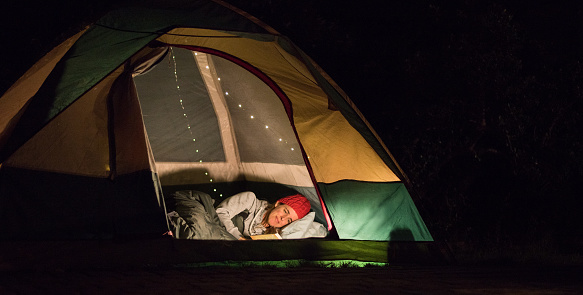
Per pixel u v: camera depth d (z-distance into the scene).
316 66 5.30
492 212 8.22
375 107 8.45
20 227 4.35
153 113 6.82
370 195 5.51
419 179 7.91
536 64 8.45
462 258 5.77
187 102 6.91
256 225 5.89
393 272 4.59
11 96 4.82
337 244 5.28
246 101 6.82
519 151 7.86
